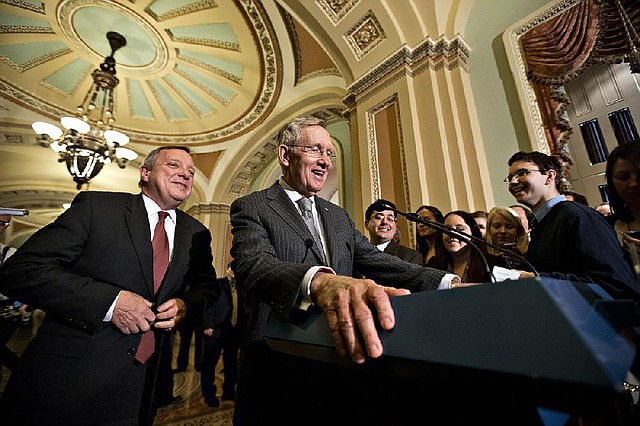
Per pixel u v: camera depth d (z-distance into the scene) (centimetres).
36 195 951
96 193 123
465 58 306
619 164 110
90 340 98
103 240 112
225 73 569
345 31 360
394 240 235
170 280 119
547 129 246
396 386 46
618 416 38
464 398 36
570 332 25
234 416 91
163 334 117
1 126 598
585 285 35
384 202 94
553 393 27
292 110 590
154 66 574
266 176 794
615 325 29
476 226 186
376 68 338
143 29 504
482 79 295
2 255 273
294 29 456
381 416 47
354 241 108
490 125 279
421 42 312
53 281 95
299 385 70
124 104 643
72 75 576
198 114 668
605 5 228
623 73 225
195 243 137
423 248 242
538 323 27
